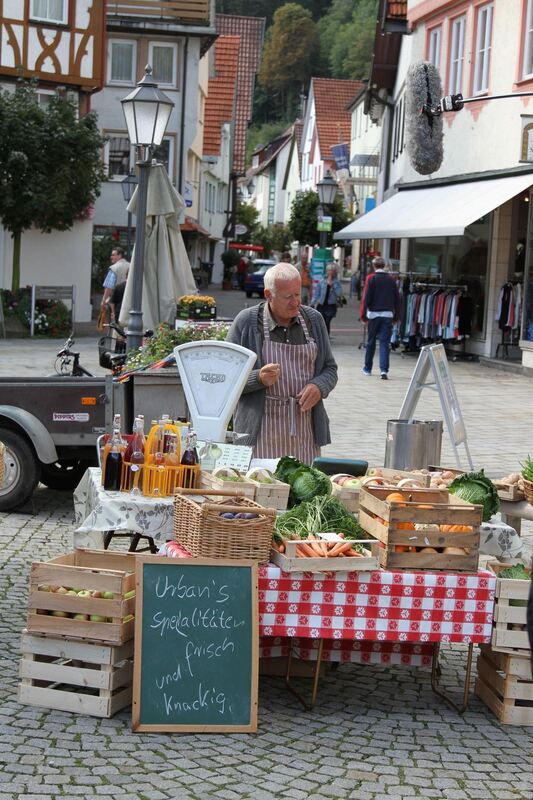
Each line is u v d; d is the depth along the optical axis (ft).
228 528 18.29
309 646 20.17
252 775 16.39
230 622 18.20
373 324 66.18
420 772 16.83
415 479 21.75
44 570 18.69
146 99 45.47
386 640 18.98
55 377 34.22
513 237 74.90
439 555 18.70
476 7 76.43
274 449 23.22
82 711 18.34
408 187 88.69
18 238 98.02
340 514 19.60
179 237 52.06
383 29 97.45
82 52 104.12
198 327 35.68
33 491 32.78
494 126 73.41
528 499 22.86
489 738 18.39
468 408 54.70
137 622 17.94
